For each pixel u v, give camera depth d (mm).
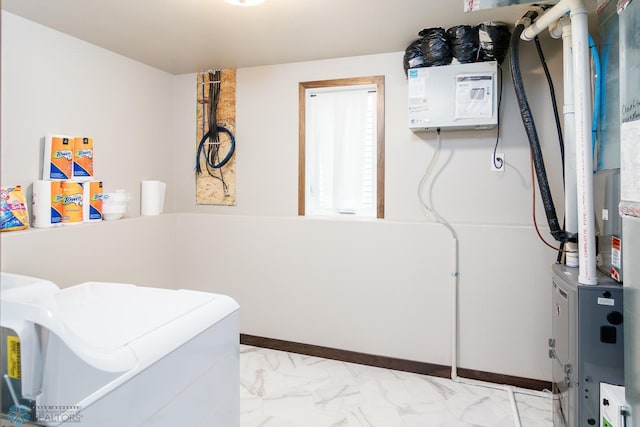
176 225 3072
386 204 2656
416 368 2502
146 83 2889
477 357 2393
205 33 2275
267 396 2211
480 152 2449
